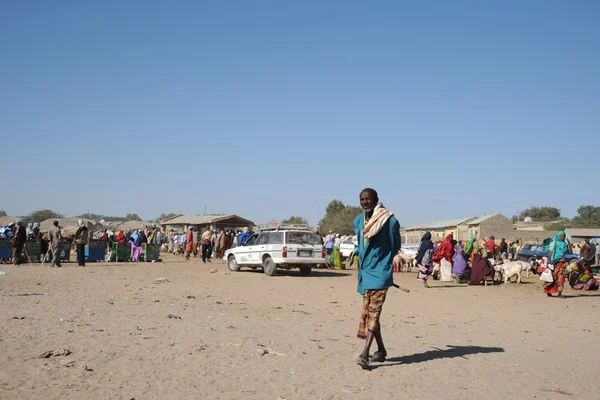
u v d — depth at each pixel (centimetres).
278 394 549
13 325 862
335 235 3284
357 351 767
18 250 2548
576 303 1533
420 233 6675
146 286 1705
